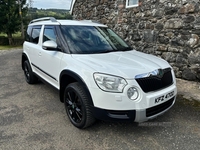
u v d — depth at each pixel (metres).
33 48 4.44
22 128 2.98
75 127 3.00
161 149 2.50
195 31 4.86
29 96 4.29
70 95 3.03
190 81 5.15
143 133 2.85
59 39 3.43
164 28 5.68
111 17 8.13
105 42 3.71
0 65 7.82
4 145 2.58
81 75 2.67
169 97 2.81
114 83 2.40
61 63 3.20
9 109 3.64
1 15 19.98
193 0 4.79
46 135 2.80
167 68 2.96
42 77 4.19
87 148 2.52
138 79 2.47
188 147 2.54
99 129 2.94
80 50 3.26
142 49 6.61
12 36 22.56
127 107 2.42
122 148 2.52
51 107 3.72
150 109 2.56
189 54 5.09
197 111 3.51
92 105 2.55
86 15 10.16
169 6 5.42
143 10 6.35
